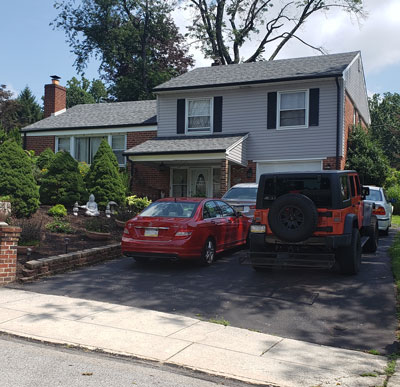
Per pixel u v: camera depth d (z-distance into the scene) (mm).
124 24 37938
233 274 8891
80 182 15352
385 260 10086
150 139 20359
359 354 5121
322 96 17766
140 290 7719
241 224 11398
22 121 50969
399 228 16953
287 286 7926
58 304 6832
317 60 20188
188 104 20219
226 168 16906
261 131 18781
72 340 5301
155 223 9062
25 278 8195
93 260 9984
